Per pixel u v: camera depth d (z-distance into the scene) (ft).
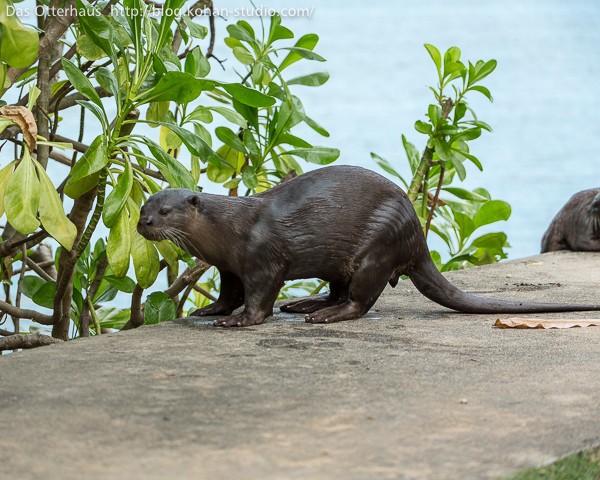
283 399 22.00
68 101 39.78
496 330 30.30
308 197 31.07
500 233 49.93
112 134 32.58
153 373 24.02
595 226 52.65
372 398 22.17
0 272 39.34
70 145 32.07
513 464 18.37
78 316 39.06
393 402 21.90
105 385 22.84
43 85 36.37
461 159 49.83
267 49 41.83
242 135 42.60
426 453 18.83
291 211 30.91
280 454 18.65
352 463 18.26
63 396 21.90
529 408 21.63
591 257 50.26
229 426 20.11
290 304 34.35
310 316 31.24
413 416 20.94
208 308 32.76
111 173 32.58
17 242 35.68
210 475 17.58
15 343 31.45
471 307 33.22
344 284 33.50
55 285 36.42
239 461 18.25
